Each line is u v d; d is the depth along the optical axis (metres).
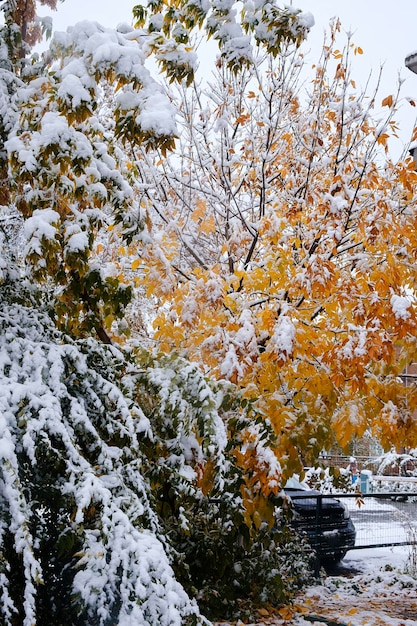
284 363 5.68
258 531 6.82
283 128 8.12
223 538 6.42
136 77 4.16
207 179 8.55
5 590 3.24
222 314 6.36
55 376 3.96
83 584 3.38
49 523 3.92
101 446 3.98
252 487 5.88
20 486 3.38
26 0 4.96
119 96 4.30
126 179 5.22
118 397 4.27
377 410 6.47
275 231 6.48
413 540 10.30
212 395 4.61
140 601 3.30
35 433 3.60
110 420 4.24
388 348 5.82
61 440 3.79
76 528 3.54
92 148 4.72
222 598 6.57
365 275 6.31
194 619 3.51
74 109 4.05
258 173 7.95
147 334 8.73
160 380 4.72
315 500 9.67
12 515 3.35
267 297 6.76
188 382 4.69
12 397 3.65
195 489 5.28
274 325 6.16
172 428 4.84
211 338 6.11
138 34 4.54
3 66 4.83
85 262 4.57
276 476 5.15
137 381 4.91
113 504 3.60
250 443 5.41
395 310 5.77
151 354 5.05
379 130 6.99
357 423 6.04
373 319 5.87
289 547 8.16
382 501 12.24
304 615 6.96
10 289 4.65
